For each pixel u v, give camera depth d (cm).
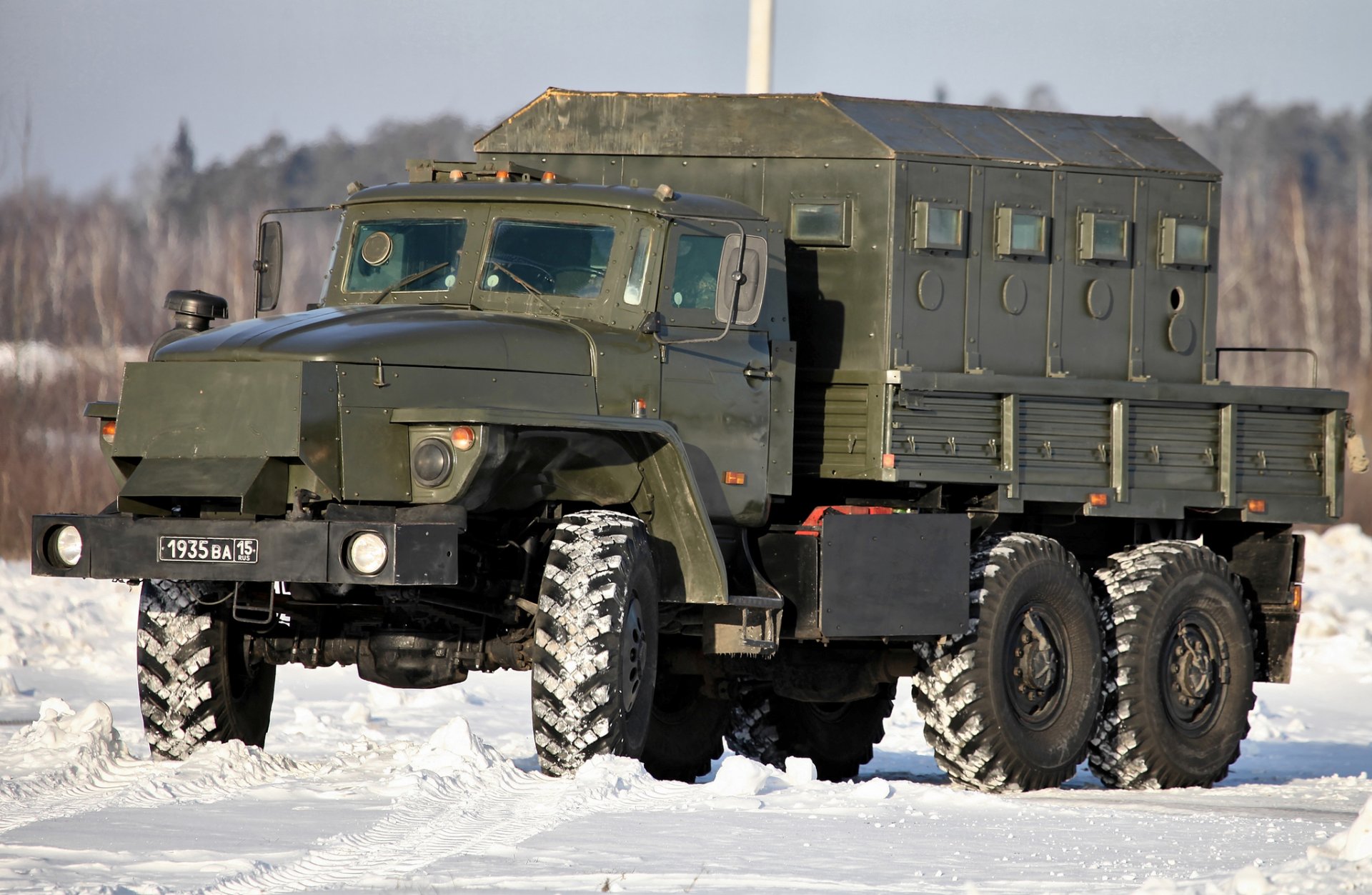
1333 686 5441
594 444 2697
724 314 2756
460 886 1775
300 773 2555
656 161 3272
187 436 2519
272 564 2411
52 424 9181
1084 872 1980
